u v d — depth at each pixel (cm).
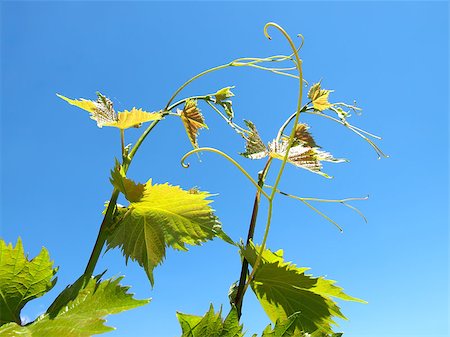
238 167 31
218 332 22
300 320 34
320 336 23
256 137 33
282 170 31
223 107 34
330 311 34
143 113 31
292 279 32
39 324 22
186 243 32
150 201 31
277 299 34
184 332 21
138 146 33
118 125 32
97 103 32
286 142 35
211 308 22
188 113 34
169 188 30
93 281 23
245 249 32
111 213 31
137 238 32
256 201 33
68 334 21
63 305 23
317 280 32
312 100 35
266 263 32
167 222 32
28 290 24
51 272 25
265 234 31
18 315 24
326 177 32
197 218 32
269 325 23
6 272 24
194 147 35
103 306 22
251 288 34
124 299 22
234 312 22
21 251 24
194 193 34
